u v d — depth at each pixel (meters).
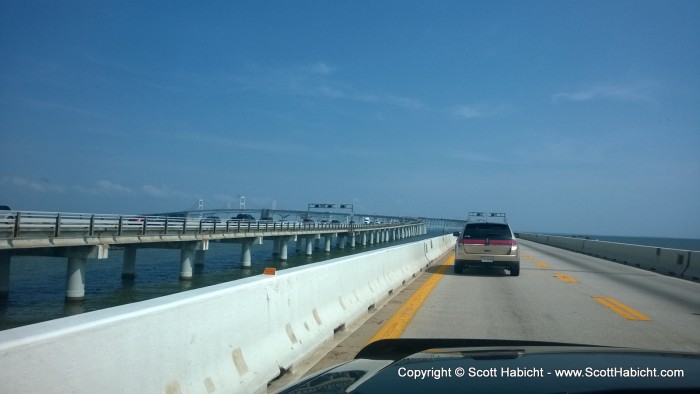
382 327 9.82
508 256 19.47
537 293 15.06
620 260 30.64
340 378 3.42
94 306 26.95
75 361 3.36
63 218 29.44
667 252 23.75
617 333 9.66
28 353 3.05
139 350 3.96
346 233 99.44
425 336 9.07
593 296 14.71
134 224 36.25
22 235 26.84
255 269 51.53
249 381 5.37
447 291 15.21
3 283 28.06
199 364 4.74
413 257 20.48
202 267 49.00
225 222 50.34
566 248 47.03
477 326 10.05
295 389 3.31
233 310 5.45
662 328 10.22
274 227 63.75
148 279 38.91
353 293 10.76
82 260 29.31
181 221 42.47
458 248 19.94
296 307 7.36
